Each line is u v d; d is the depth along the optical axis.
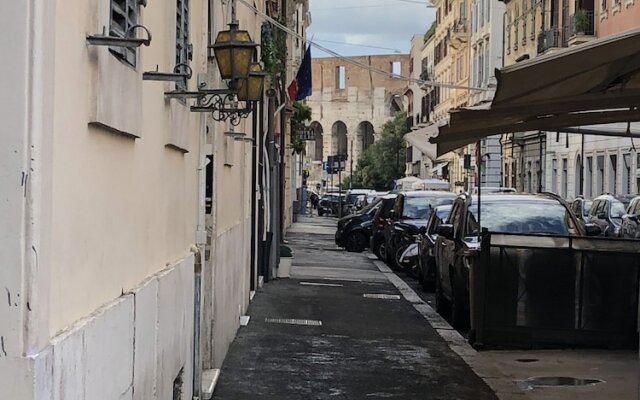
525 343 10.98
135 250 4.92
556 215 14.13
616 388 8.88
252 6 13.05
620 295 10.88
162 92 5.71
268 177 18.30
